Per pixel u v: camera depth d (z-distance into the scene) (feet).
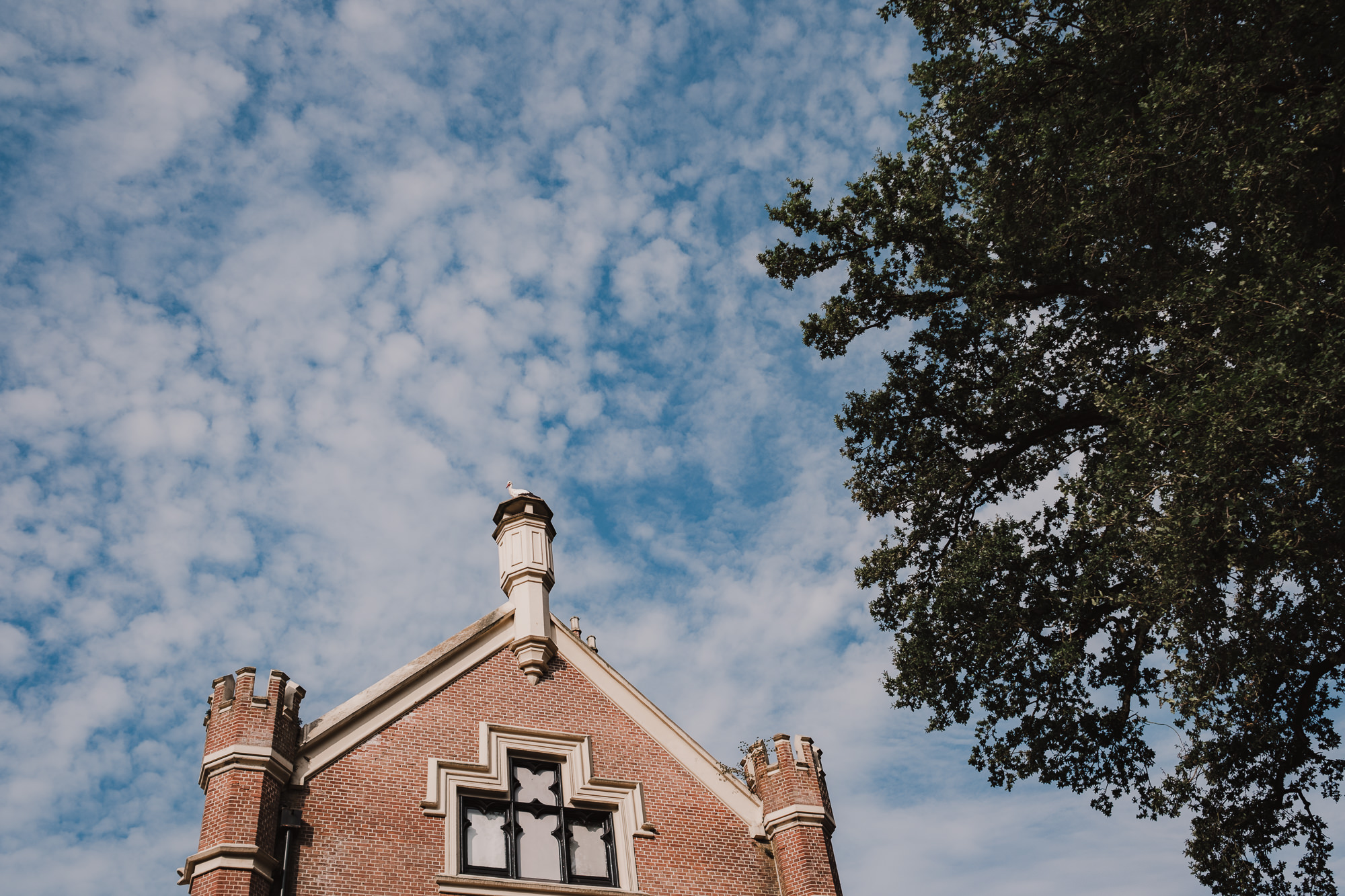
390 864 42.32
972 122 61.36
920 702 66.23
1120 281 59.26
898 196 67.82
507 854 45.39
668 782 51.67
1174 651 50.42
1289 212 44.75
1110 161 50.42
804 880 47.80
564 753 50.11
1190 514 44.70
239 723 42.68
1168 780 62.59
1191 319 48.75
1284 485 42.34
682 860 48.49
